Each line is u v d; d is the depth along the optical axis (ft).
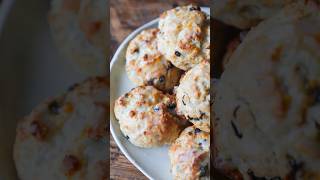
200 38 1.86
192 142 1.77
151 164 1.73
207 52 1.87
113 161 1.63
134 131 1.77
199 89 1.79
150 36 1.94
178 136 1.83
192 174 1.71
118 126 1.80
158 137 1.77
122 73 1.93
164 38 1.91
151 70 1.91
